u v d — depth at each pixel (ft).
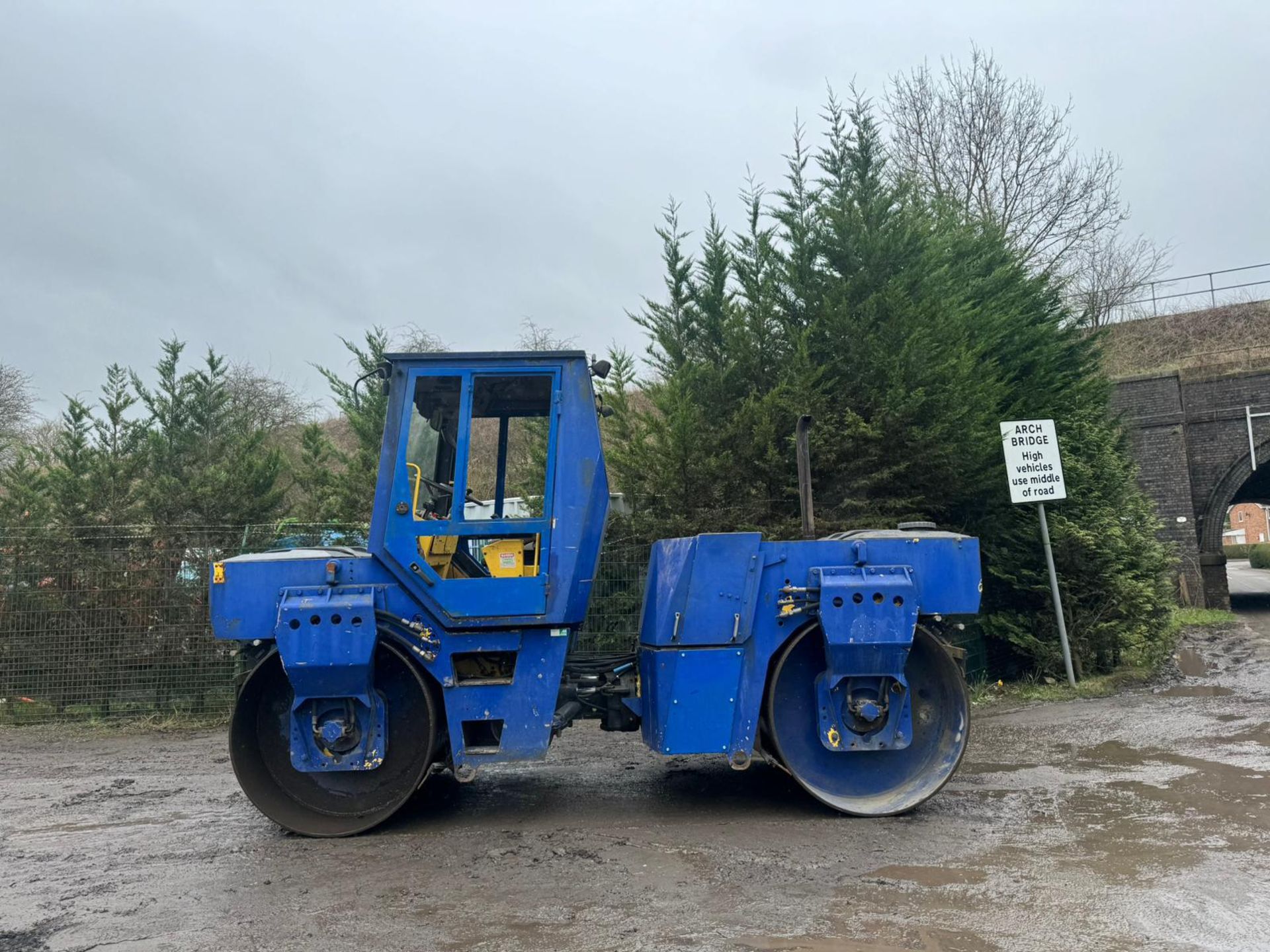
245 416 38.40
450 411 17.70
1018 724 25.44
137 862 15.14
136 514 31.63
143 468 33.04
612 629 28.30
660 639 17.30
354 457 37.55
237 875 14.35
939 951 10.85
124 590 30.12
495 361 17.34
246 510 32.09
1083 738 23.31
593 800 18.78
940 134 84.64
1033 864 13.89
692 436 28.73
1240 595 93.45
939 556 17.58
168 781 21.57
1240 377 64.18
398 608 16.80
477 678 17.08
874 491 29.48
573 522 17.06
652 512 29.81
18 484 33.01
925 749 17.66
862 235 29.89
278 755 17.24
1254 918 11.66
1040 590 31.78
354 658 16.12
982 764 20.93
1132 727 24.39
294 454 60.70
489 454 19.26
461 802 18.83
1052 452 30.48
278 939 11.68
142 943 11.66
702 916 12.12
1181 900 12.30
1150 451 66.18
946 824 16.26
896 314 28.91
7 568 30.04
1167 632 38.40
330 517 34.96
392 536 16.67
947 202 42.22
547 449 17.62
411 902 12.96
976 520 32.17
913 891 12.89
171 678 29.94
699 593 17.29
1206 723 24.48
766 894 12.87
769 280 30.89
